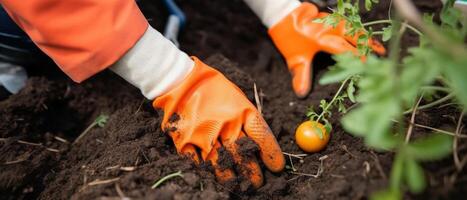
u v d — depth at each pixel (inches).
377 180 27.0
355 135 31.1
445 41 21.6
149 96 30.7
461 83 21.8
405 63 24.0
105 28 28.5
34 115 35.1
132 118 32.7
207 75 31.1
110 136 32.4
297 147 32.9
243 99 31.0
